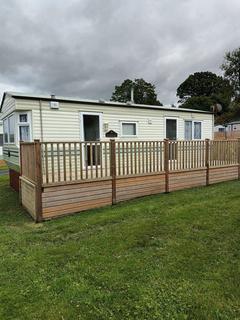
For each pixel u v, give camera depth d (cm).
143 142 683
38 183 536
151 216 499
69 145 572
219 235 396
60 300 265
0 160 2019
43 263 343
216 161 858
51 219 548
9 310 253
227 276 292
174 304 253
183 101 5750
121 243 387
